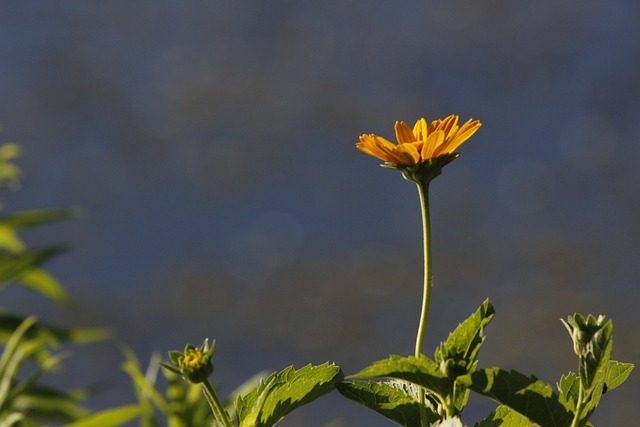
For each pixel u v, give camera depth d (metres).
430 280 1.68
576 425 1.63
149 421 2.10
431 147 1.68
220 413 1.67
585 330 1.63
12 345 2.04
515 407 1.63
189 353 1.67
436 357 1.65
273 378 1.67
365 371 1.64
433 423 1.65
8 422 2.00
